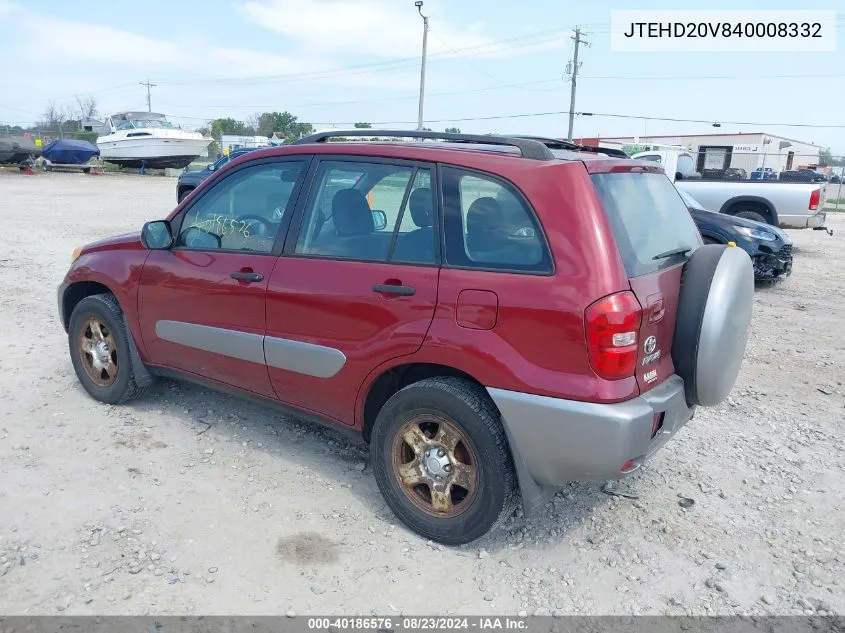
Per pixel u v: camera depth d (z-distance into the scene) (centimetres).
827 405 567
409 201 356
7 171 3678
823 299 980
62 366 590
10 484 395
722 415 541
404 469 362
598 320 298
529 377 313
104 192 2664
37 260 1096
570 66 4488
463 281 329
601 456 305
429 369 359
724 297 344
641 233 346
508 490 333
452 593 320
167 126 4584
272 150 419
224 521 367
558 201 314
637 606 317
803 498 414
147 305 463
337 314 368
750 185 1351
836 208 2648
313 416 405
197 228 445
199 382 462
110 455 433
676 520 387
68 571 322
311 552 345
